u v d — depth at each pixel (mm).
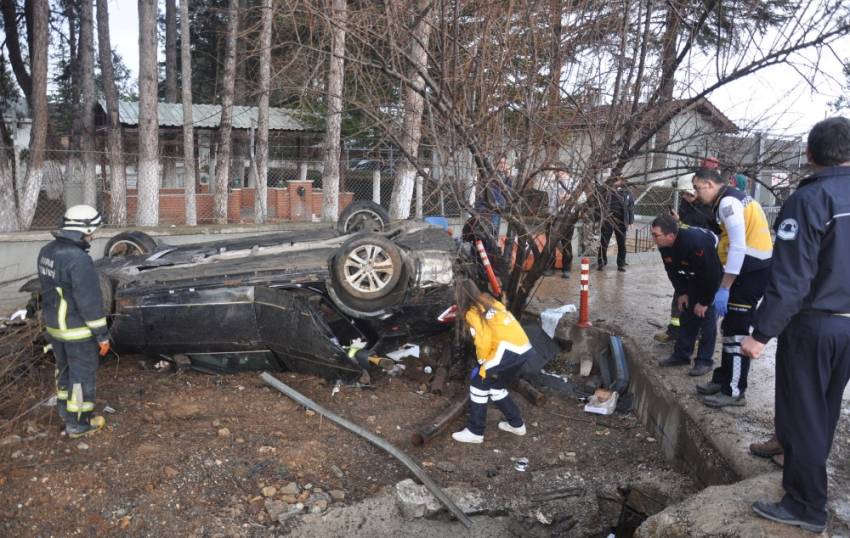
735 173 4938
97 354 4453
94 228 4266
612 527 4422
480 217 5301
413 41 5340
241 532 3775
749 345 2750
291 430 4867
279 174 15641
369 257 5148
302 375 5797
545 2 4910
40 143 10188
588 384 6043
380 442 4691
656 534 3232
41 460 4152
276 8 5219
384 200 12734
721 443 4004
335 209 10914
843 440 3883
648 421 5238
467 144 4934
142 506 3846
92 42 12586
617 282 9141
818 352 2691
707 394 4711
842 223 2615
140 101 10000
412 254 5332
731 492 3277
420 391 5754
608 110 4949
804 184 2758
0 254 7746
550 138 5035
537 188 5367
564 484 4500
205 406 5152
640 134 5066
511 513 4207
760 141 4945
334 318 6027
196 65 20141
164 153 16594
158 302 5547
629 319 6996
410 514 4031
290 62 5387
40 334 5121
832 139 2666
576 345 6605
